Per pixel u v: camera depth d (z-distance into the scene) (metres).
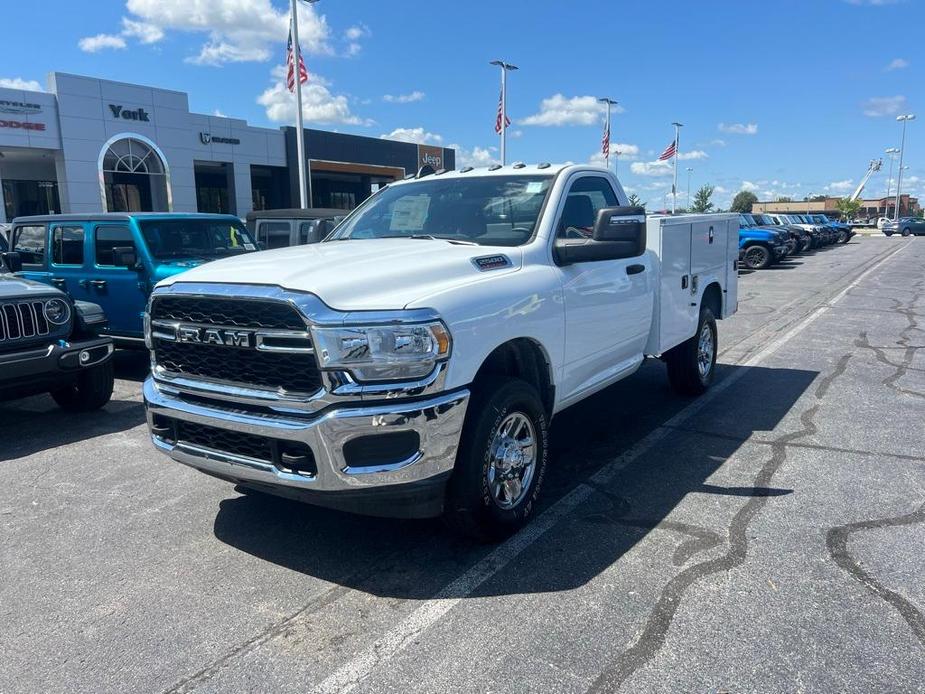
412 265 3.74
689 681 2.79
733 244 7.71
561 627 3.18
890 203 144.12
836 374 8.11
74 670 2.96
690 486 4.81
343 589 3.56
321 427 3.28
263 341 3.42
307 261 3.80
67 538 4.19
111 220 8.68
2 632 3.24
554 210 4.62
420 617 3.29
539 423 4.19
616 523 4.25
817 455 5.39
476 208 4.82
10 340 5.84
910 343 10.02
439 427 3.43
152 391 4.01
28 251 9.62
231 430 3.56
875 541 3.96
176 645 3.12
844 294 16.38
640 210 4.36
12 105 25.80
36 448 5.89
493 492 3.87
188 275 3.83
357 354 3.26
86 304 6.75
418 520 4.38
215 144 33.94
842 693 2.71
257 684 2.84
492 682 2.82
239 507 4.61
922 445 5.61
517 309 3.95
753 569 3.66
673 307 6.14
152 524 4.37
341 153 41.12
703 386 7.20
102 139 28.69
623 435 5.94
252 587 3.60
